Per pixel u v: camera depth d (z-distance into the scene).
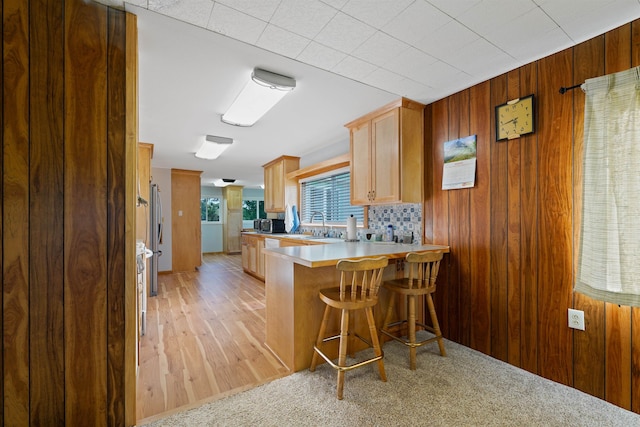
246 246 5.88
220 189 9.87
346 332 1.79
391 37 1.71
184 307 3.55
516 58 1.95
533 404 1.66
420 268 2.15
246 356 2.27
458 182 2.45
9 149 1.29
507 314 2.13
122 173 1.49
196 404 1.66
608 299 1.56
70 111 1.39
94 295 1.44
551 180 1.89
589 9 1.47
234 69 2.07
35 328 1.33
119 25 1.48
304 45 1.79
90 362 1.42
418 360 2.17
